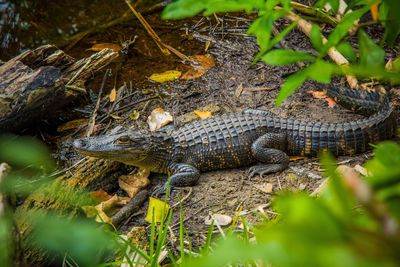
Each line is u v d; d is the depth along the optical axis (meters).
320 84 6.93
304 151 5.84
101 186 5.61
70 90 6.53
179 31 8.38
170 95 7.07
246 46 7.93
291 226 1.02
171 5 1.75
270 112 6.31
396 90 6.68
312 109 6.61
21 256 3.28
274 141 5.76
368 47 1.78
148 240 4.89
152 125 6.54
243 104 6.83
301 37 7.84
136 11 8.82
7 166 3.35
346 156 5.82
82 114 6.86
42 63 6.54
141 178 5.72
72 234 1.33
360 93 6.36
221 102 6.89
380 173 1.25
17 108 5.96
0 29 8.36
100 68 6.86
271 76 7.30
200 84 7.25
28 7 8.82
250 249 1.07
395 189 1.15
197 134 5.84
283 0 1.89
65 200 5.05
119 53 7.92
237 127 5.83
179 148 5.80
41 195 4.97
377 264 0.99
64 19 8.65
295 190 5.38
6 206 3.10
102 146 5.57
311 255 1.00
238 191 5.48
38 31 8.37
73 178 5.40
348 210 1.08
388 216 1.04
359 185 1.06
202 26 8.47
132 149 5.61
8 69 6.16
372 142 5.82
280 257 1.03
